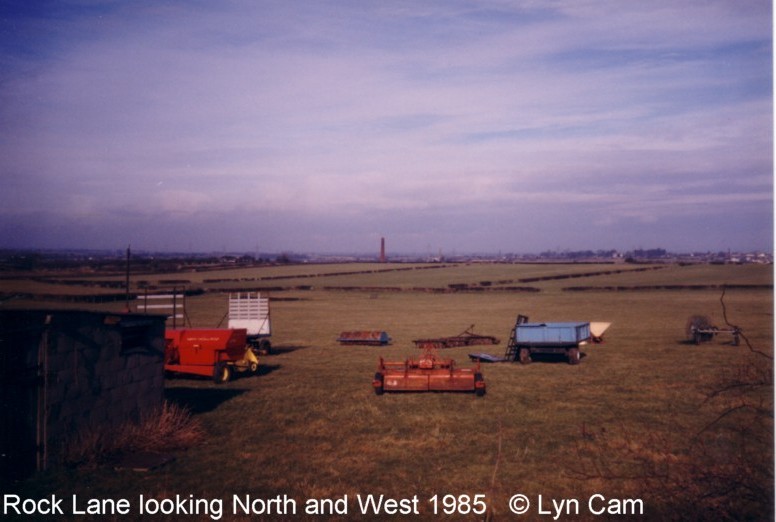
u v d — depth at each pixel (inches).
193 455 544.4
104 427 541.3
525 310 2503.7
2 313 437.4
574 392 826.8
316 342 1561.3
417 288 3946.9
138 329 609.0
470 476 485.7
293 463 522.6
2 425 436.1
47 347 475.5
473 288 3909.9
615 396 792.9
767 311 2158.0
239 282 4653.1
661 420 650.2
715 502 323.0
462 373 827.4
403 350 1387.8
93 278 4136.3
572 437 593.0
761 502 310.3
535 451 548.4
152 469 499.8
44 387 472.4
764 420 441.4
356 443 584.4
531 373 1003.3
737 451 359.6
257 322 1293.1
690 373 967.0
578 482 463.5
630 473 474.0
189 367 948.0
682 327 1782.7
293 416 700.7
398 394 830.5
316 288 4062.5
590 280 4643.2
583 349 1320.1
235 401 789.9
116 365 560.7
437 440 590.2
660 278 4677.7
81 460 499.5
